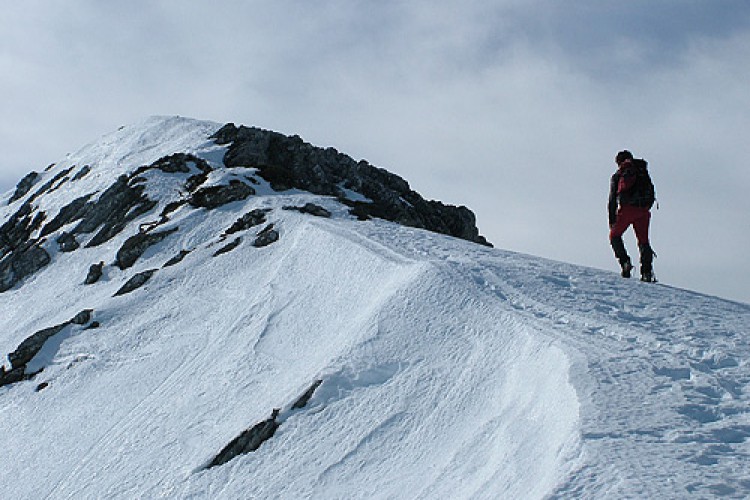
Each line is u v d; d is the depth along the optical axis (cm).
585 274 1446
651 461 607
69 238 2823
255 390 1402
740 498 542
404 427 1008
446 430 954
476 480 756
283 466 1050
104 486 1314
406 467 914
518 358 1012
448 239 1944
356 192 3112
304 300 1689
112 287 2330
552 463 662
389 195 3134
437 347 1157
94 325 2075
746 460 609
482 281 1341
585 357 884
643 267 1413
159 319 1991
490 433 852
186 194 2770
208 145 3156
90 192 3103
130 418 1558
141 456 1357
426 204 3481
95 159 3541
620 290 1300
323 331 1506
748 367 852
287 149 3152
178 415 1451
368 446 999
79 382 1852
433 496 782
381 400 1085
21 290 2647
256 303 1803
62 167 3838
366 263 1638
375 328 1259
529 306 1192
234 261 2152
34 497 1432
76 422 1659
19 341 2216
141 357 1842
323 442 1058
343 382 1168
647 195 1404
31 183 3956
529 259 1670
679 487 558
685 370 841
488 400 966
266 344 1577
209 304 1964
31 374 1977
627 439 655
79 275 2530
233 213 2514
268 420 1162
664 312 1148
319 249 1872
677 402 735
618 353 905
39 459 1577
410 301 1300
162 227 2508
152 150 3312
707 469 591
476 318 1184
